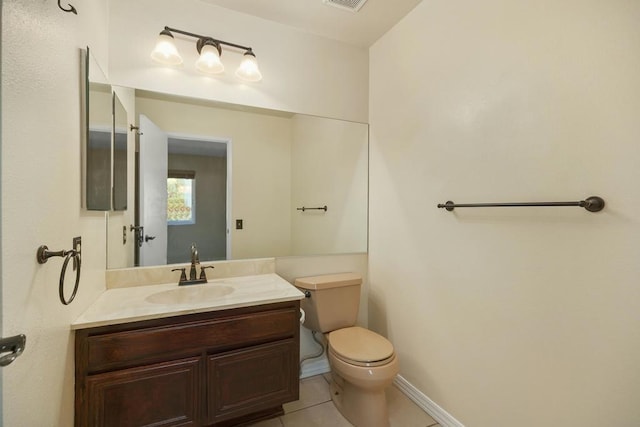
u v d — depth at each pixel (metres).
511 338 1.20
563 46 1.01
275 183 1.95
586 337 0.96
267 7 1.72
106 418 1.06
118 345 1.07
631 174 0.85
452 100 1.47
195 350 1.20
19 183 0.67
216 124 1.79
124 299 1.30
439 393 1.55
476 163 1.35
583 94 0.96
